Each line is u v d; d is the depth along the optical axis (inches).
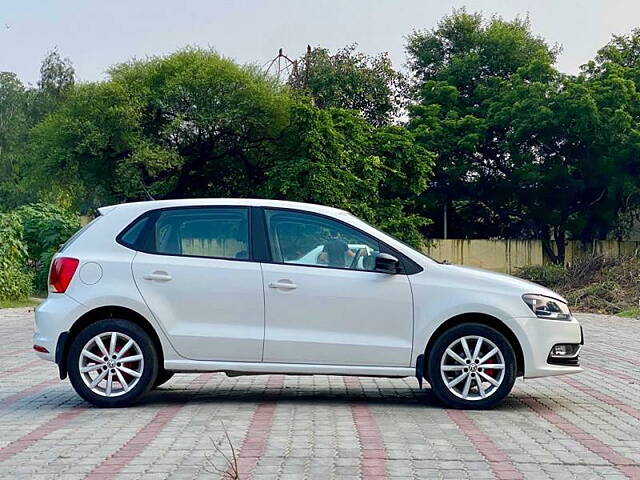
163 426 296.5
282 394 369.1
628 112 1542.8
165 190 1401.3
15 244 1029.8
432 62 1867.6
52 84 2556.6
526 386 402.3
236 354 325.1
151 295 326.0
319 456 252.2
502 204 1678.2
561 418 319.0
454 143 1606.8
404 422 306.3
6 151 2468.0
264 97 1352.1
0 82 2588.6
